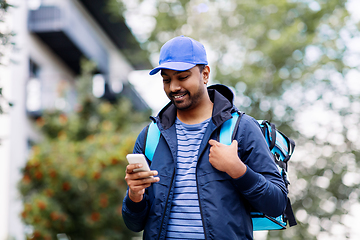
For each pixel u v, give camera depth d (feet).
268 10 40.73
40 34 40.04
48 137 34.32
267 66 40.11
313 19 41.14
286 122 39.32
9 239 27.50
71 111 37.01
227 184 7.20
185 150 7.64
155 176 7.58
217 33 43.09
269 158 7.50
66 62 47.39
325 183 37.35
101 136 33.09
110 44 61.26
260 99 39.73
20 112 34.19
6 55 13.48
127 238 32.50
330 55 38.29
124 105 39.47
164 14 44.39
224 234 6.92
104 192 29.63
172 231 7.28
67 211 29.35
